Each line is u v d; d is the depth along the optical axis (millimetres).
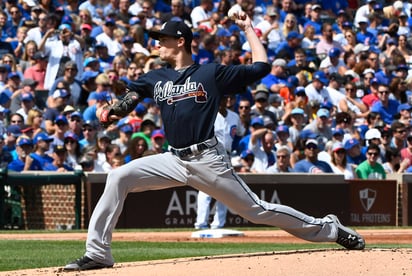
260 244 42500
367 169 60875
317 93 69750
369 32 85875
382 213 60562
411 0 94000
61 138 57312
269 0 85688
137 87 27047
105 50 69375
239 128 60406
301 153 60875
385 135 65062
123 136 58031
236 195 26734
